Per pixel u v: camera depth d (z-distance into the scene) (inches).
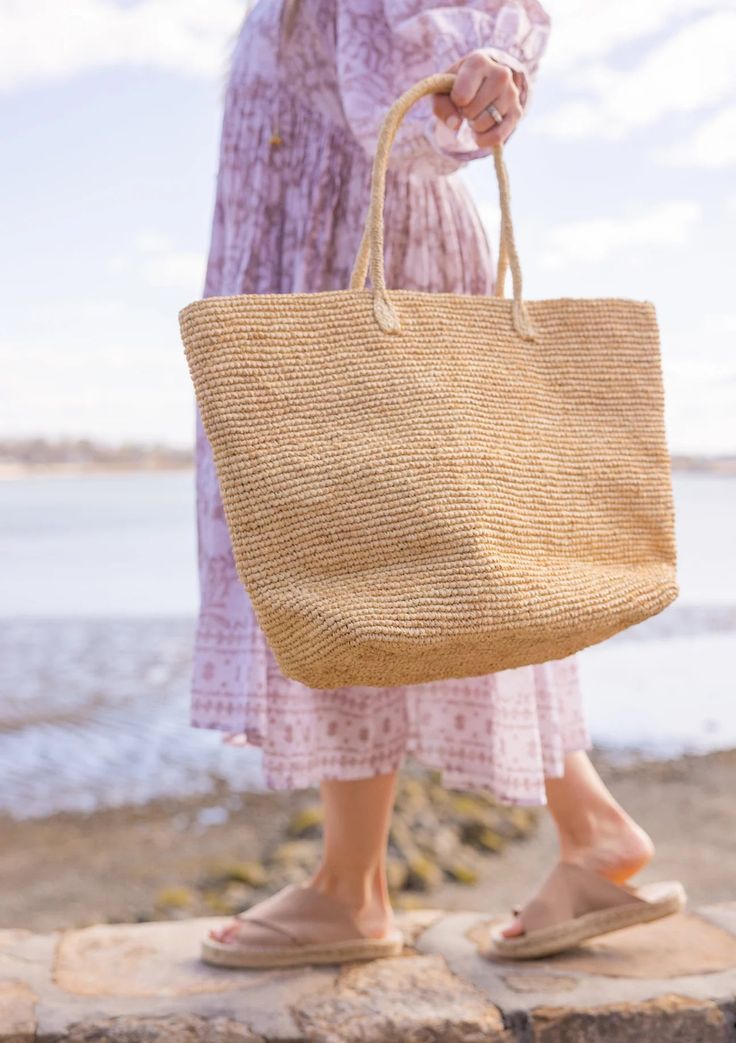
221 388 47.2
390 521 47.5
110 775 227.0
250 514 46.9
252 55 65.1
